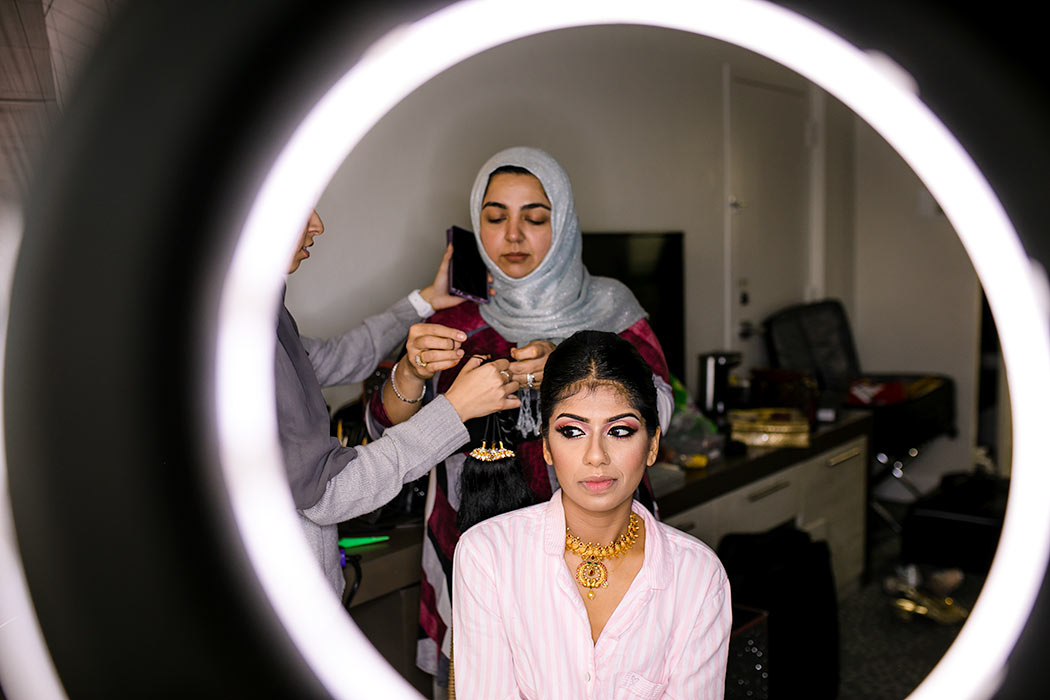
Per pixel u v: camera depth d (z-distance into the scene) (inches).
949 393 155.6
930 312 166.4
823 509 115.0
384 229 89.0
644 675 47.1
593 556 47.4
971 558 115.3
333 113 52.2
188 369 63.2
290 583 48.5
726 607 48.8
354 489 51.7
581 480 45.5
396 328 70.0
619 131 115.6
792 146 153.5
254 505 48.3
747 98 140.6
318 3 69.3
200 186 64.4
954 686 56.6
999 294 59.9
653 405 46.9
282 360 49.8
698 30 58.0
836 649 92.8
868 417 124.6
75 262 59.0
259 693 60.2
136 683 60.1
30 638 57.7
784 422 107.9
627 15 56.8
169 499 62.1
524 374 56.5
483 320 66.5
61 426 59.4
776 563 87.6
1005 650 56.5
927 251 165.6
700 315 133.6
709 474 94.0
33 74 56.6
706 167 132.8
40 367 58.1
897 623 112.2
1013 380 59.2
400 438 53.5
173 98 61.4
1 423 57.3
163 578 61.7
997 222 59.9
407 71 53.1
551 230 62.5
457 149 95.1
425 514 65.9
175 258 63.7
